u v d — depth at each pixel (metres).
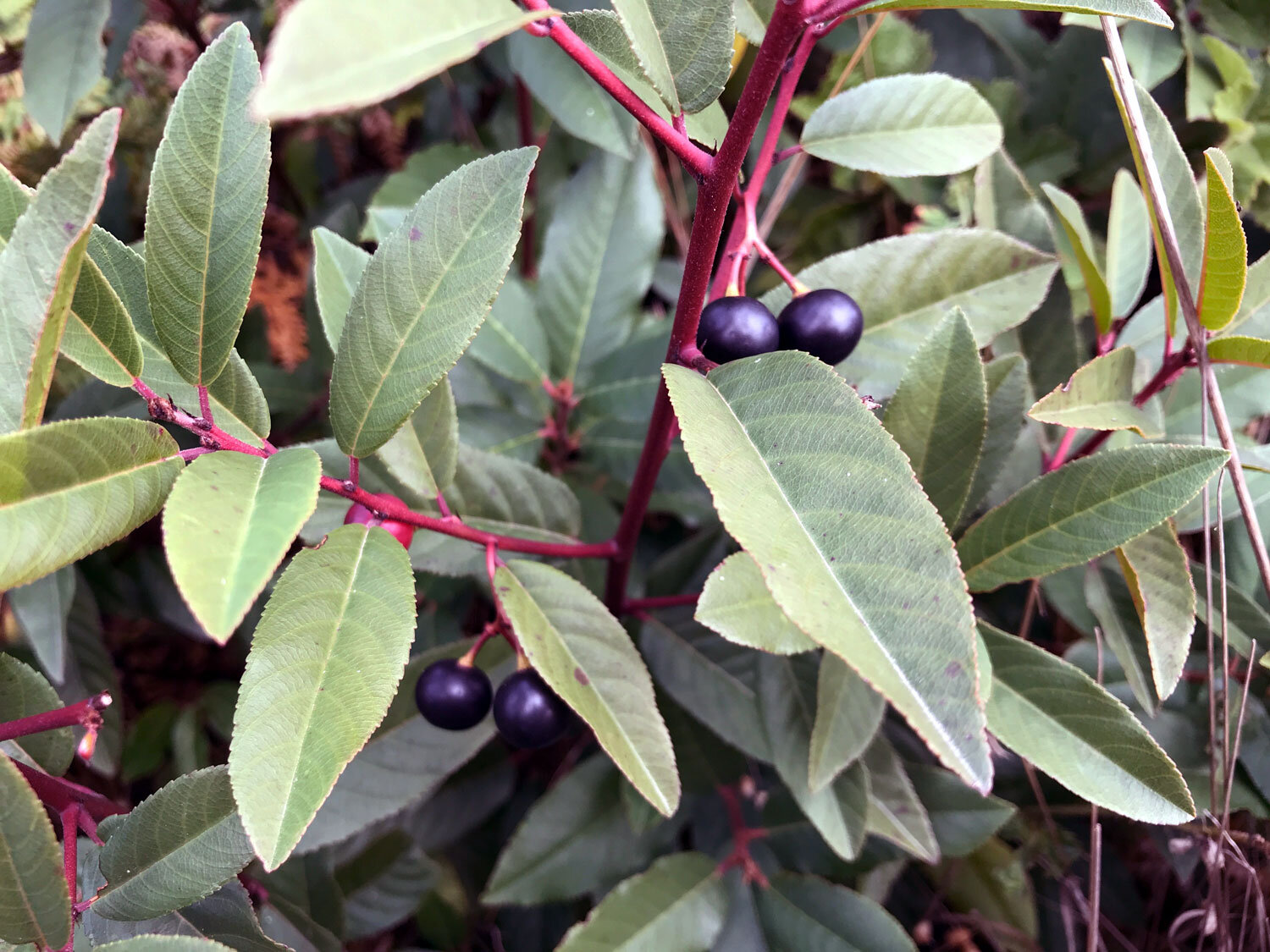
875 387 0.13
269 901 0.14
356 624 0.09
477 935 0.21
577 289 0.19
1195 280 0.12
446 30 0.06
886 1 0.08
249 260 0.09
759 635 0.11
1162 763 0.11
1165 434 0.13
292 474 0.08
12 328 0.08
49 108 0.16
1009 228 0.15
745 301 0.10
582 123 0.17
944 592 0.07
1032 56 0.18
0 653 0.11
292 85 0.05
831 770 0.12
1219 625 0.13
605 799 0.17
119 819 0.10
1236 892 0.15
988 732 0.12
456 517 0.12
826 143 0.13
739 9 0.13
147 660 0.21
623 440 0.18
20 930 0.09
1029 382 0.15
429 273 0.09
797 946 0.16
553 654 0.11
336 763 0.08
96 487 0.08
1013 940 0.18
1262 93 0.16
